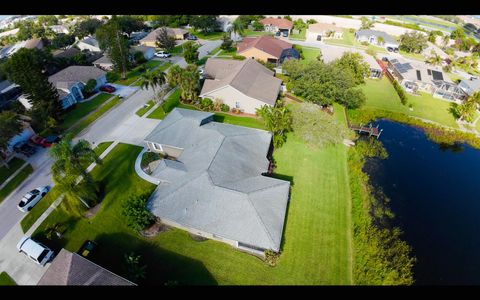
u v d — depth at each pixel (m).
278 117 41.41
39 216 32.78
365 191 38.09
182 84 53.25
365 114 56.06
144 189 36.06
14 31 149.00
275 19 109.75
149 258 28.36
